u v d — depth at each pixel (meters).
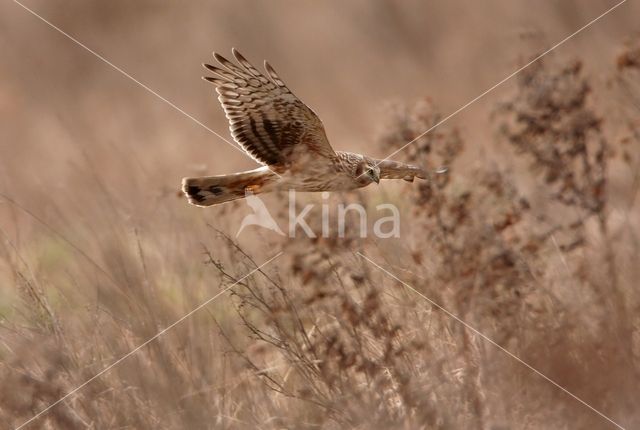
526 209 27.06
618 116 32.16
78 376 23.62
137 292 26.08
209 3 82.69
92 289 28.28
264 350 24.88
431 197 25.73
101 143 56.62
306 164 26.44
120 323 25.47
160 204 32.25
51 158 53.81
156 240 28.80
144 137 60.16
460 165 34.34
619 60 30.64
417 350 23.69
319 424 23.06
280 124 26.27
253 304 23.61
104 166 48.62
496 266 24.94
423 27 75.50
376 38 76.38
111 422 23.08
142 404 23.45
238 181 26.72
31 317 25.20
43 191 38.81
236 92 26.16
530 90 28.48
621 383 23.94
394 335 23.22
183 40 80.50
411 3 76.75
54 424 23.27
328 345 23.03
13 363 23.61
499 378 23.77
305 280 23.08
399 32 75.81
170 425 23.05
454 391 23.27
